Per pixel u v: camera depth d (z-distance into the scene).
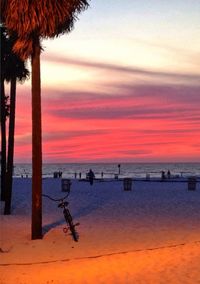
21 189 37.84
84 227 18.00
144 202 27.55
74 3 15.34
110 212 22.89
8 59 22.31
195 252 12.61
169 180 51.16
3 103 26.11
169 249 13.19
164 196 31.64
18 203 26.52
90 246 14.32
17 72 22.52
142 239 15.35
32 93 15.73
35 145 15.68
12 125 22.42
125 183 37.16
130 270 10.98
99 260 12.20
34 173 15.63
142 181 50.84
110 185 44.41
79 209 24.23
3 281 10.27
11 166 22.41
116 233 16.58
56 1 15.04
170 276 10.24
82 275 10.70
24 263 12.14
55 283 10.05
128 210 23.69
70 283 10.03
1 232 16.73
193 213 22.31
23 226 18.17
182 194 33.34
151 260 11.92
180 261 11.64
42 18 15.03
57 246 14.40
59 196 31.62
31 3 14.94
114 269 11.15
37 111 15.70
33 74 15.76
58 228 17.50
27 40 15.63
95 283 9.94
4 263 12.17
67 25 16.09
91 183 45.09
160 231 16.95
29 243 14.83
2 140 27.83
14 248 14.12
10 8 15.02
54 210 23.72
